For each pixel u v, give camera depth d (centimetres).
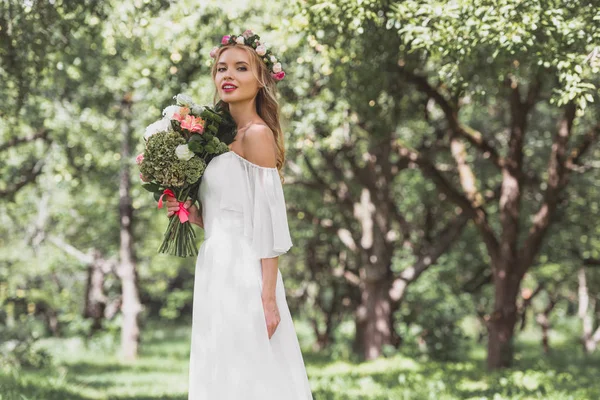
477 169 2247
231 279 442
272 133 465
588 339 3109
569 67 764
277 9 1171
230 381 436
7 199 2153
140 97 1833
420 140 2211
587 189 2147
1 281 2928
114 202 2941
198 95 1333
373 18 919
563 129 1667
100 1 1071
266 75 470
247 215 446
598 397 1098
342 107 1529
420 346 2439
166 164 447
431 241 2525
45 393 1130
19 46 1009
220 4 1157
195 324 452
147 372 2095
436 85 1688
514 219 1766
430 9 810
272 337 448
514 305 1769
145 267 3519
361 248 2291
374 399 1091
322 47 1122
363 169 2194
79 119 1881
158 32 1208
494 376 1489
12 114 1241
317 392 1179
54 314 3556
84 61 1540
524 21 747
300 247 2962
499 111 2172
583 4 773
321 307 3353
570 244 2305
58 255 3123
